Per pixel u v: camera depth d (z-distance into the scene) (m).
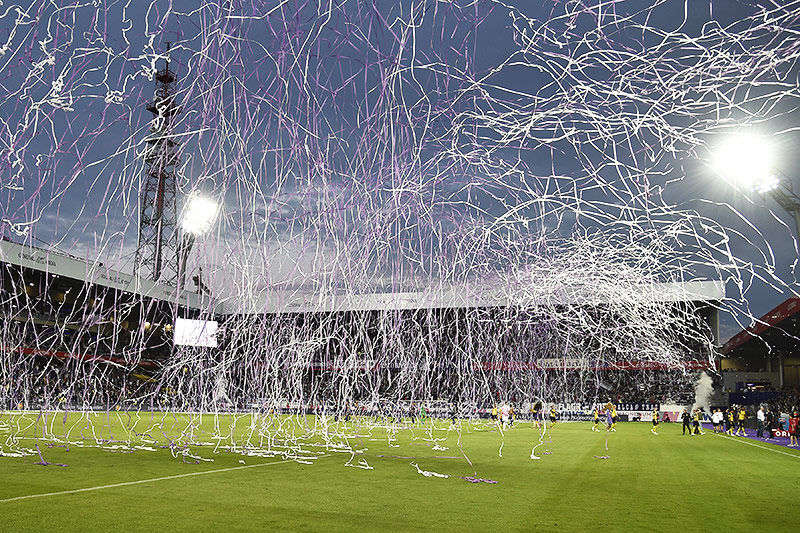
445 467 17.12
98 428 29.91
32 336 48.84
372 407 37.12
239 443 23.75
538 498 12.01
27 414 37.59
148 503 10.40
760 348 66.94
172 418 40.09
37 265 48.31
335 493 12.05
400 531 8.84
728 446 27.48
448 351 43.06
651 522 9.90
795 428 29.70
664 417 58.66
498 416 44.00
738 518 10.39
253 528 8.75
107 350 54.69
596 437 32.22
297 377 29.25
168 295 40.03
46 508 9.65
